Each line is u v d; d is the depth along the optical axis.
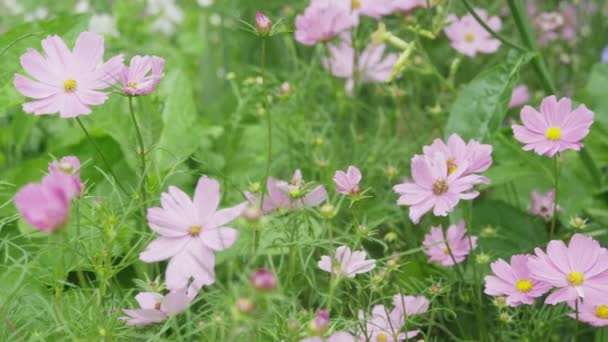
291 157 1.97
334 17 1.89
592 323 1.53
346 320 1.53
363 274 1.67
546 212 1.80
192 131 1.92
